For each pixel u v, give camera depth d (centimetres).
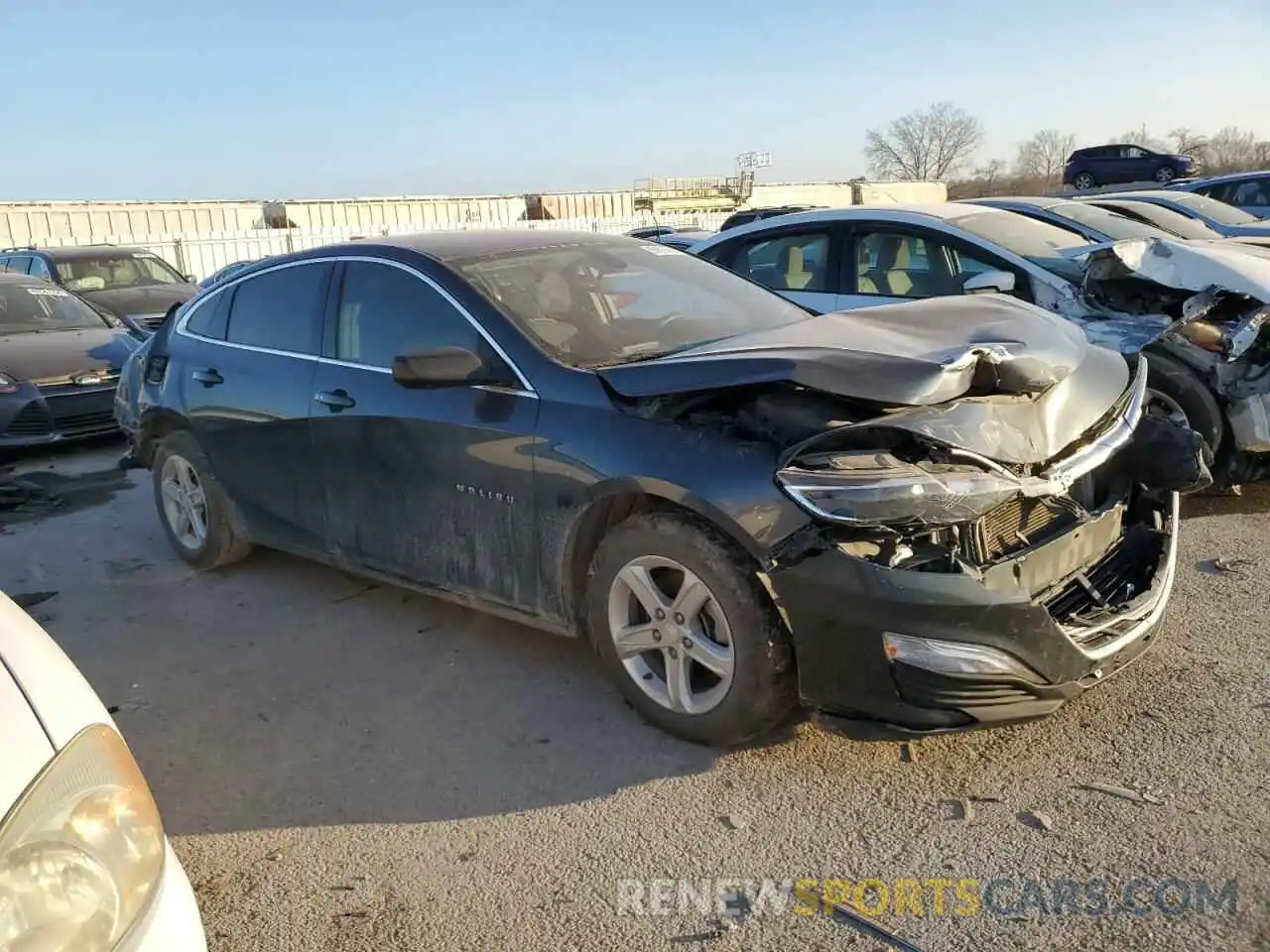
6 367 824
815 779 319
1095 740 329
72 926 158
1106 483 369
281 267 486
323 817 316
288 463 463
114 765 180
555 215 4684
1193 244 632
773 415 315
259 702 392
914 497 284
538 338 376
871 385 297
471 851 295
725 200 5181
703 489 310
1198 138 5400
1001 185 6650
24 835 158
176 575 540
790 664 314
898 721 295
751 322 427
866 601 288
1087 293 573
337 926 268
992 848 281
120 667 430
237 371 486
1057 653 293
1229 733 327
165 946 169
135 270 1439
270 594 505
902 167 7019
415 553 412
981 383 313
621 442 334
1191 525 525
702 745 340
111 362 871
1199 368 525
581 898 272
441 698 387
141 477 770
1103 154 3347
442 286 404
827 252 688
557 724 362
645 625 343
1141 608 326
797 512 293
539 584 370
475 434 374
